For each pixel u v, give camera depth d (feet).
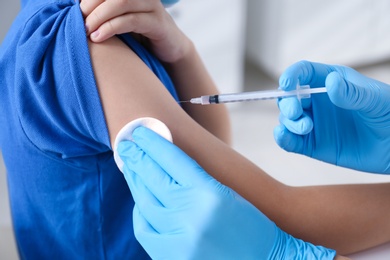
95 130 2.68
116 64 2.71
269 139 10.11
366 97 2.73
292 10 11.00
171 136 2.62
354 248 2.90
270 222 2.53
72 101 2.66
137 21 2.90
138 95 2.68
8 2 7.11
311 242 2.83
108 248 3.18
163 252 2.51
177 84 3.85
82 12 2.77
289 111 2.81
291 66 2.87
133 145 2.61
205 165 2.73
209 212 2.38
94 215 3.08
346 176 8.98
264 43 11.85
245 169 2.79
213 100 3.14
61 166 2.93
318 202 2.86
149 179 2.54
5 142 3.06
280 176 9.00
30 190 3.08
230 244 2.42
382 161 3.10
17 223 3.28
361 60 11.90
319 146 3.15
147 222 2.64
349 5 11.16
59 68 2.67
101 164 2.96
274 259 2.47
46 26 2.77
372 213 2.90
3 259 3.36
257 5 11.69
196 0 9.68
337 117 3.12
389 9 11.44
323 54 11.50
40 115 2.79
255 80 12.20
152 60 3.15
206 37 10.07
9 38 3.02
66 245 3.20
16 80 2.75
